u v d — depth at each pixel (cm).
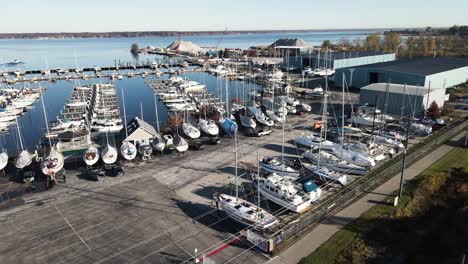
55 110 8088
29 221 3123
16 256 2642
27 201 3497
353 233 2798
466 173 3803
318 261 2478
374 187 3566
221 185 3766
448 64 9038
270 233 2844
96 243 2784
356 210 3134
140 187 3756
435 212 3200
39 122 7106
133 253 2652
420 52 14338
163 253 2645
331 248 2619
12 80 11969
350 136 5003
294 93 8456
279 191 3269
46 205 3409
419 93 6250
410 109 6219
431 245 2708
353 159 4181
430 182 3600
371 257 2533
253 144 5072
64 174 3969
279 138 5312
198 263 2511
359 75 8869
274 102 6962
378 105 6625
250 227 2923
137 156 4625
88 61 19125
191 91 9681
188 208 3303
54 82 12131
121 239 2830
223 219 3105
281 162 4097
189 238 2828
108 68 14912
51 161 3981
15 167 4406
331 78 10256
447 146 4691
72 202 3459
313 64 12238
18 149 5200
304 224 2864
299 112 6644
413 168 4012
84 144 4812
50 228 3006
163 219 3114
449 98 7388
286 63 13212
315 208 3219
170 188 3719
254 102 7181
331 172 3797
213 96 9019
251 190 3622
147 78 12731
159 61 17962
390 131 5291
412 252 2612
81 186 3809
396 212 3080
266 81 10350
